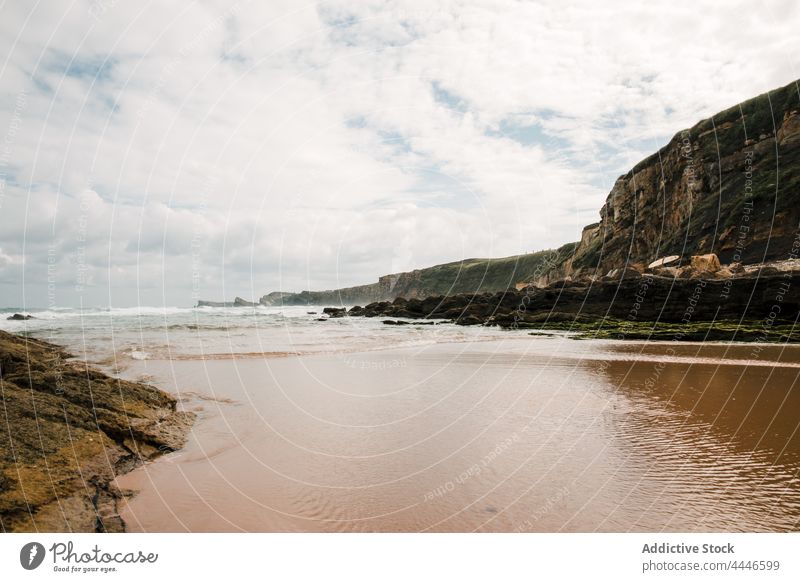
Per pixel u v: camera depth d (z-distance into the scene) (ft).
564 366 51.93
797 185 133.80
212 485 20.56
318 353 62.69
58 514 16.89
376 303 182.39
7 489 17.07
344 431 28.12
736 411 32.40
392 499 19.29
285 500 19.26
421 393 38.27
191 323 115.85
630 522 17.57
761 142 159.33
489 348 69.87
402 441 26.32
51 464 19.25
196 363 52.54
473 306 150.41
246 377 44.86
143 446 23.89
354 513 18.20
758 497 19.33
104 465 20.81
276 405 34.17
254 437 26.96
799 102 155.94
